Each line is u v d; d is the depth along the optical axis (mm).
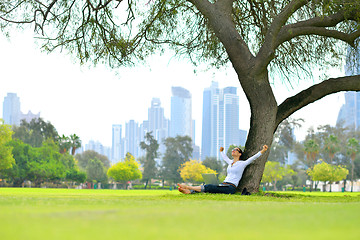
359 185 167125
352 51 23938
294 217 5086
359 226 4184
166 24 24203
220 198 13562
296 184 177750
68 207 6828
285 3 22938
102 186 181000
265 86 18375
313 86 19188
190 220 4629
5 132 102250
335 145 147875
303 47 24703
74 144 153125
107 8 24078
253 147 18125
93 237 3314
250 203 9555
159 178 184250
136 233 3572
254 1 23578
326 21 18938
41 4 23516
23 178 130125
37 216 4957
